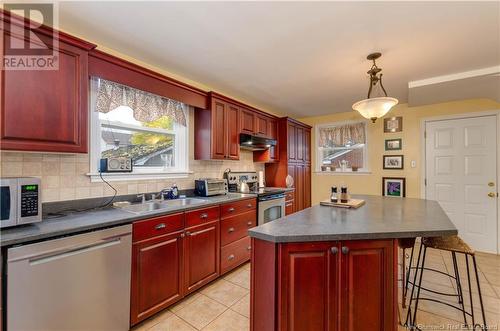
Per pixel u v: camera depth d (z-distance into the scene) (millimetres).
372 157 4348
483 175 3432
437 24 1813
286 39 2041
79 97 1728
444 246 1737
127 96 2266
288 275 1302
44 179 1806
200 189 2922
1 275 1193
